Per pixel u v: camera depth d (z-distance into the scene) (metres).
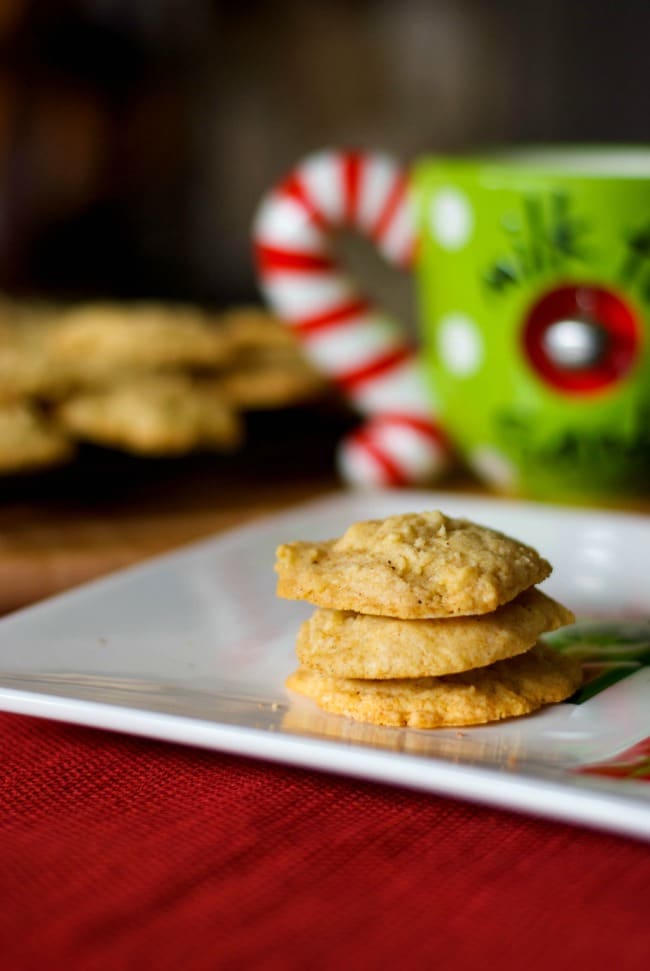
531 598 0.54
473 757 0.49
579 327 0.66
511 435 0.68
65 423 0.69
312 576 0.53
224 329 0.78
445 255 0.68
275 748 0.49
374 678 0.52
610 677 0.54
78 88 1.29
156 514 0.69
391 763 0.48
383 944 0.45
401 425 0.71
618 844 0.48
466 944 0.45
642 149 0.72
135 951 0.44
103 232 1.35
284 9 1.29
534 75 1.26
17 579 0.64
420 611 0.52
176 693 0.52
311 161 0.70
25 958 0.44
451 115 1.29
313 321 0.71
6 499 0.70
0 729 0.53
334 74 1.30
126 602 0.58
